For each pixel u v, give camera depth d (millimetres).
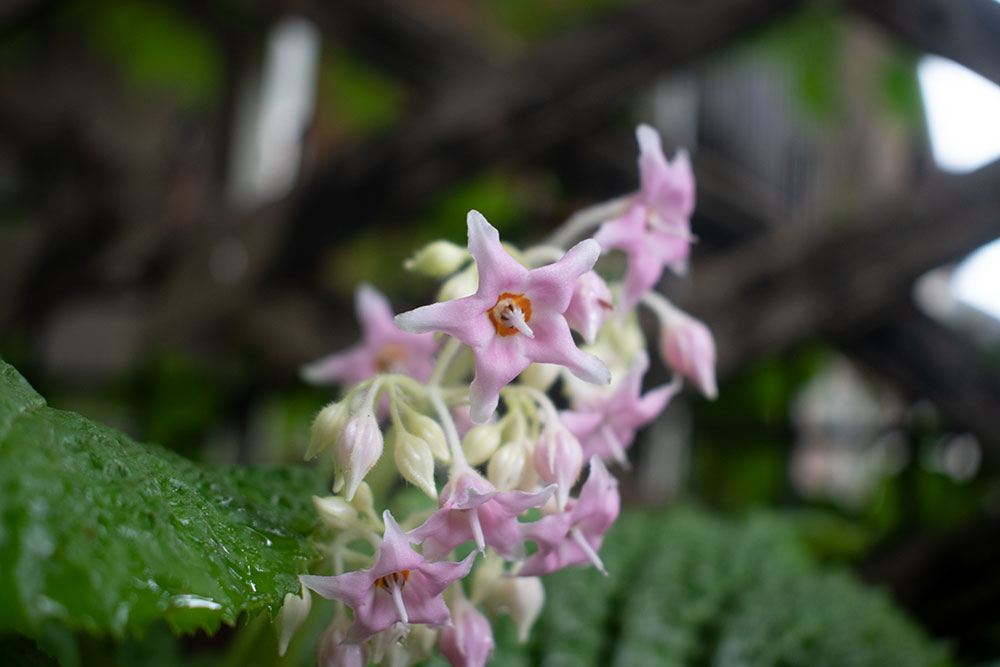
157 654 250
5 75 562
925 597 475
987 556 462
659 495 640
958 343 512
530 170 508
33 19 479
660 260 184
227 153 673
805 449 751
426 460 165
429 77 503
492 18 550
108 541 140
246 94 675
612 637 256
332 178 471
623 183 507
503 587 178
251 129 693
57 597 133
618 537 321
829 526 603
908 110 544
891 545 516
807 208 652
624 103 461
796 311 454
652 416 183
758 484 691
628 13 434
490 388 161
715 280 450
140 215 502
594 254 164
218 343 533
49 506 138
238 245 495
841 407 869
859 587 335
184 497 157
